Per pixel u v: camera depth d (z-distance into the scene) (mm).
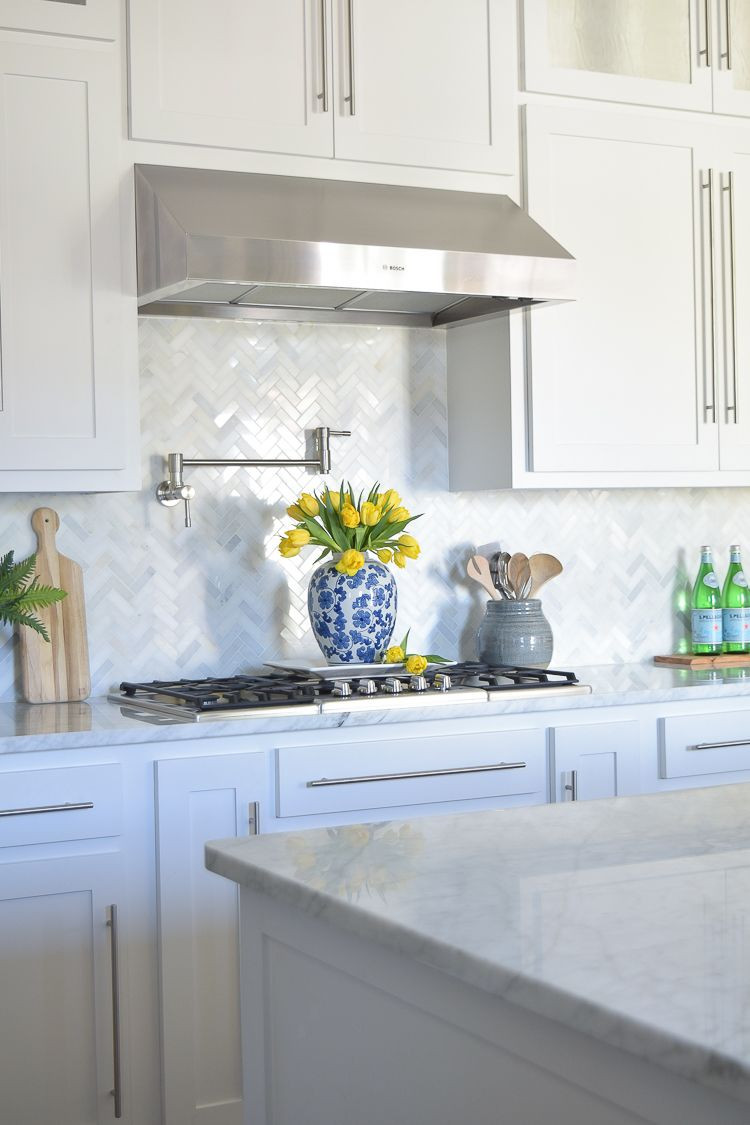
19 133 2682
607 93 3264
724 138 3422
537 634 3326
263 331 3283
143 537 3141
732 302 3432
